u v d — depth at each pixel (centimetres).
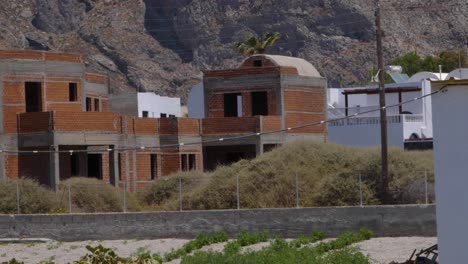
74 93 11150
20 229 9250
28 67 10744
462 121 3978
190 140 11525
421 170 8994
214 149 11769
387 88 13488
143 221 8938
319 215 8394
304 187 9194
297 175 8931
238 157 11706
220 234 8525
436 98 4019
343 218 8306
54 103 10931
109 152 10731
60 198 9731
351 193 8931
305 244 7894
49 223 9175
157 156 11488
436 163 4034
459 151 3991
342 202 8900
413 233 8075
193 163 11612
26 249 8756
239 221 8650
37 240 9144
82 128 10569
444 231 4034
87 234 9075
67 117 10481
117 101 15000
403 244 7562
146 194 10150
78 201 9662
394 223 8138
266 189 9275
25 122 10531
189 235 8794
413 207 8081
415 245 7456
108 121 10731
